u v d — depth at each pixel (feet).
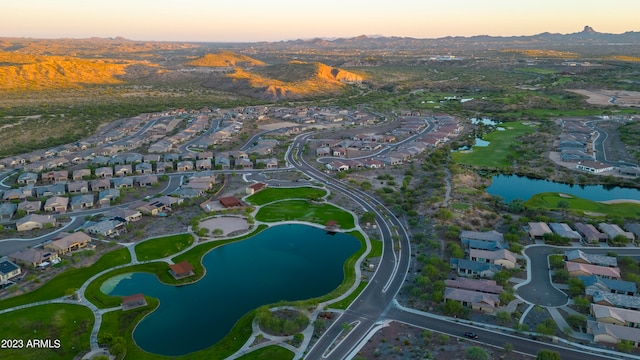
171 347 362.74
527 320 379.55
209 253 522.88
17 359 340.18
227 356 344.90
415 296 417.90
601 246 512.22
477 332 365.81
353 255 508.12
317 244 545.44
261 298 433.89
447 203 630.74
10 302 413.18
